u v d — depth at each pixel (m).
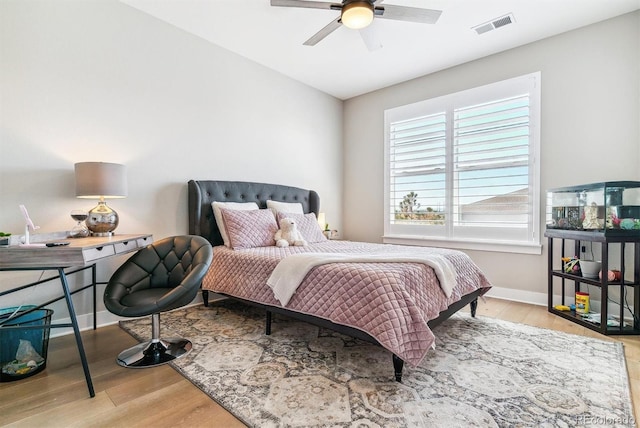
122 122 2.68
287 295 2.12
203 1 2.61
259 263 2.45
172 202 3.00
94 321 2.49
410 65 3.70
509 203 3.35
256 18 2.83
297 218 3.48
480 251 3.54
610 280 2.47
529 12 2.68
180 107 3.04
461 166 3.69
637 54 2.65
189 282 1.94
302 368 1.85
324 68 3.81
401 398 1.54
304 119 4.28
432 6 2.61
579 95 2.92
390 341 1.60
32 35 2.24
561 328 2.49
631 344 2.18
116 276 2.10
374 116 4.50
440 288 2.07
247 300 2.49
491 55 3.43
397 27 2.90
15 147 2.18
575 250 2.84
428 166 3.97
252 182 3.62
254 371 1.81
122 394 1.60
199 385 1.67
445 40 3.13
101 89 2.56
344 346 2.16
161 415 1.44
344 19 2.23
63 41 2.37
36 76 2.25
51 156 2.32
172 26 2.97
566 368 1.84
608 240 2.34
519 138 3.27
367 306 1.73
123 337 2.33
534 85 3.16
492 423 1.36
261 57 3.56
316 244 3.23
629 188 2.37
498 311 2.94
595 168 2.85
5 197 2.14
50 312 2.01
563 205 2.80
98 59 2.54
